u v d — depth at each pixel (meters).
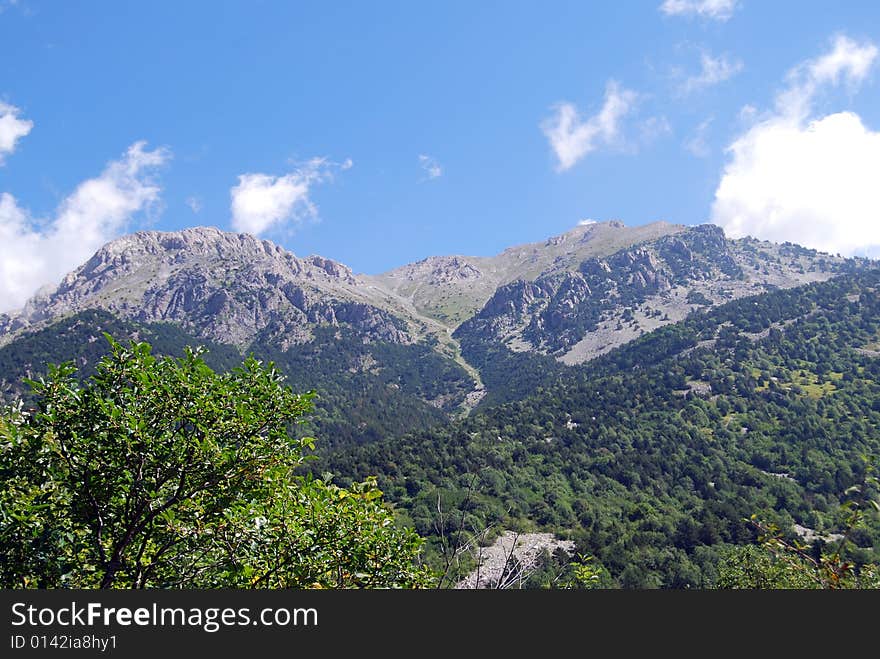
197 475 11.24
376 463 127.88
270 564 11.38
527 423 172.00
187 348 12.20
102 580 11.08
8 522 10.32
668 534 87.75
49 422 10.80
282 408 12.03
